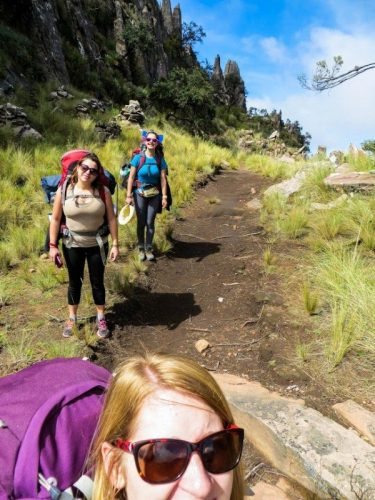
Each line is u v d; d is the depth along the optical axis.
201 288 5.80
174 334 4.79
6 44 18.50
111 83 29.08
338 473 2.75
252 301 5.20
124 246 6.83
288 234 7.04
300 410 3.34
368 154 9.79
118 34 39.69
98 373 1.84
